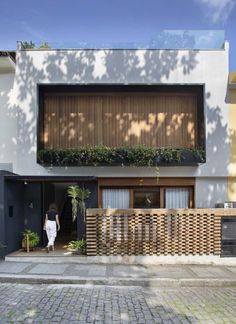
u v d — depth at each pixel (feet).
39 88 39.93
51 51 39.65
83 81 39.50
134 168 39.83
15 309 20.57
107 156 38.19
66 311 20.42
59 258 33.65
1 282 27.50
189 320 19.21
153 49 39.96
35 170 39.19
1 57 37.96
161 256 33.73
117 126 41.09
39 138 39.58
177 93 41.57
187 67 39.93
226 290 26.66
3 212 34.12
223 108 40.01
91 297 23.65
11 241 35.81
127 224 33.96
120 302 22.57
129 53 39.81
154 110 41.29
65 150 38.45
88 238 33.65
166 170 39.99
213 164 39.93
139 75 39.68
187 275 29.35
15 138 39.73
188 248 33.96
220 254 33.91
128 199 41.19
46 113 41.27
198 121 41.14
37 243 38.06
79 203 36.96
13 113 39.88
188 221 34.06
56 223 36.86
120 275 28.91
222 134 39.93
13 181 36.70
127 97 41.34
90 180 37.52
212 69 40.09
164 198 41.27
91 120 41.09
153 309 21.15
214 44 40.27
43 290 25.26
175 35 40.11
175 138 41.16
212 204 40.55
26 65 39.58
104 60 39.70
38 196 40.22
